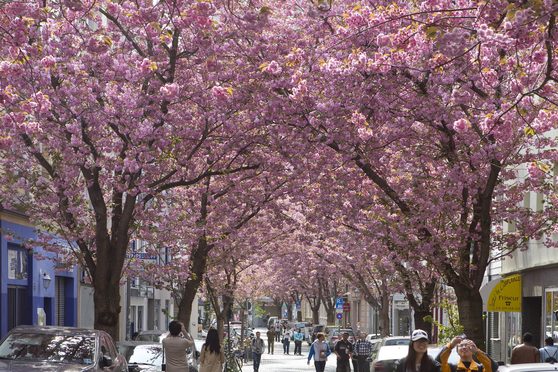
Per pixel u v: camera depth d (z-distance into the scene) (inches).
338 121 799.7
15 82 743.7
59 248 1041.5
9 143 681.0
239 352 2106.3
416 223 871.7
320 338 1600.6
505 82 766.5
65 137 848.3
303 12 888.9
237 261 1647.4
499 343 1494.8
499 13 534.9
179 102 864.9
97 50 802.8
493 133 682.8
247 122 870.4
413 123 844.0
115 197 893.2
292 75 770.2
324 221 1133.1
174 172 873.5
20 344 627.8
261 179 1092.5
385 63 711.7
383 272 1352.1
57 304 1413.6
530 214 922.1
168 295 2568.9
